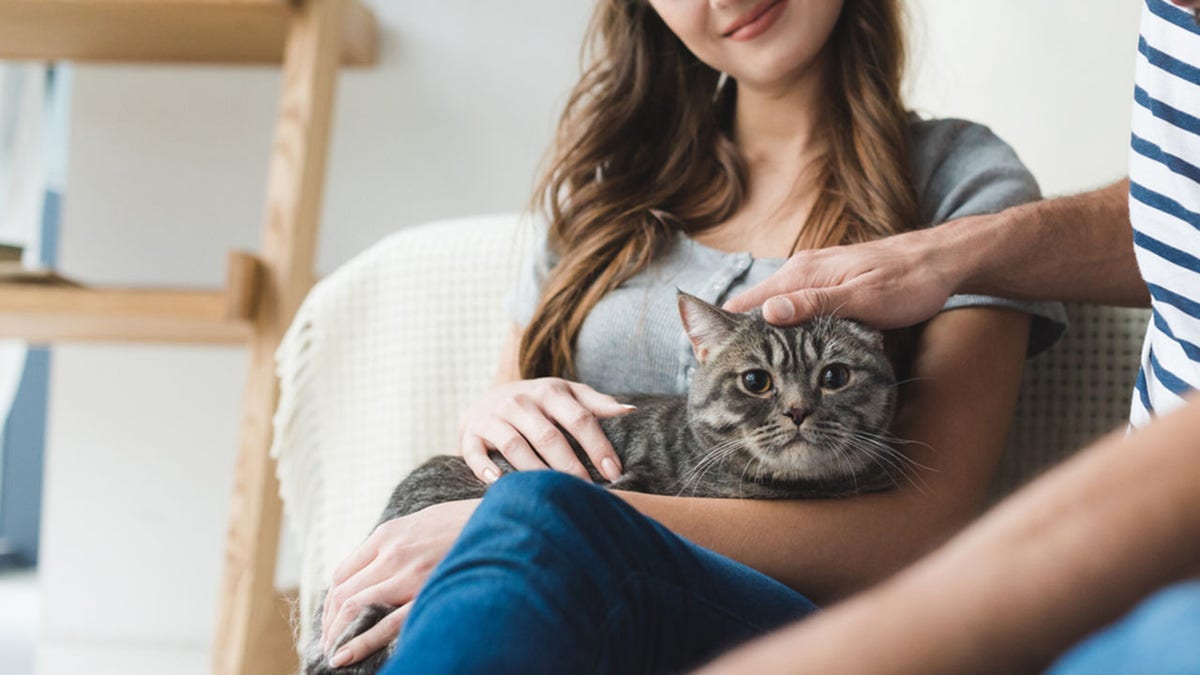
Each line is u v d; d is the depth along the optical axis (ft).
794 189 4.42
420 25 7.89
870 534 3.48
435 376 5.43
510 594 2.20
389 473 5.45
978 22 6.39
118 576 8.00
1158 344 3.27
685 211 4.64
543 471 2.51
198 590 7.97
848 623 1.48
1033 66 6.15
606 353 4.36
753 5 4.17
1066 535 1.39
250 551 6.28
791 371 3.83
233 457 7.93
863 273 3.56
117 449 7.98
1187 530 1.35
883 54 4.42
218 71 8.04
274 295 6.44
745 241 4.45
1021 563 1.40
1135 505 1.37
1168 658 1.13
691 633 2.66
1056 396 4.43
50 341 7.84
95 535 8.01
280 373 5.56
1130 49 5.79
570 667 2.20
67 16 7.02
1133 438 1.44
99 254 8.08
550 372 4.52
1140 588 1.36
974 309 3.83
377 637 3.10
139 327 6.89
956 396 3.70
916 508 3.55
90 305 6.44
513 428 3.87
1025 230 3.67
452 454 4.83
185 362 7.95
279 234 6.48
